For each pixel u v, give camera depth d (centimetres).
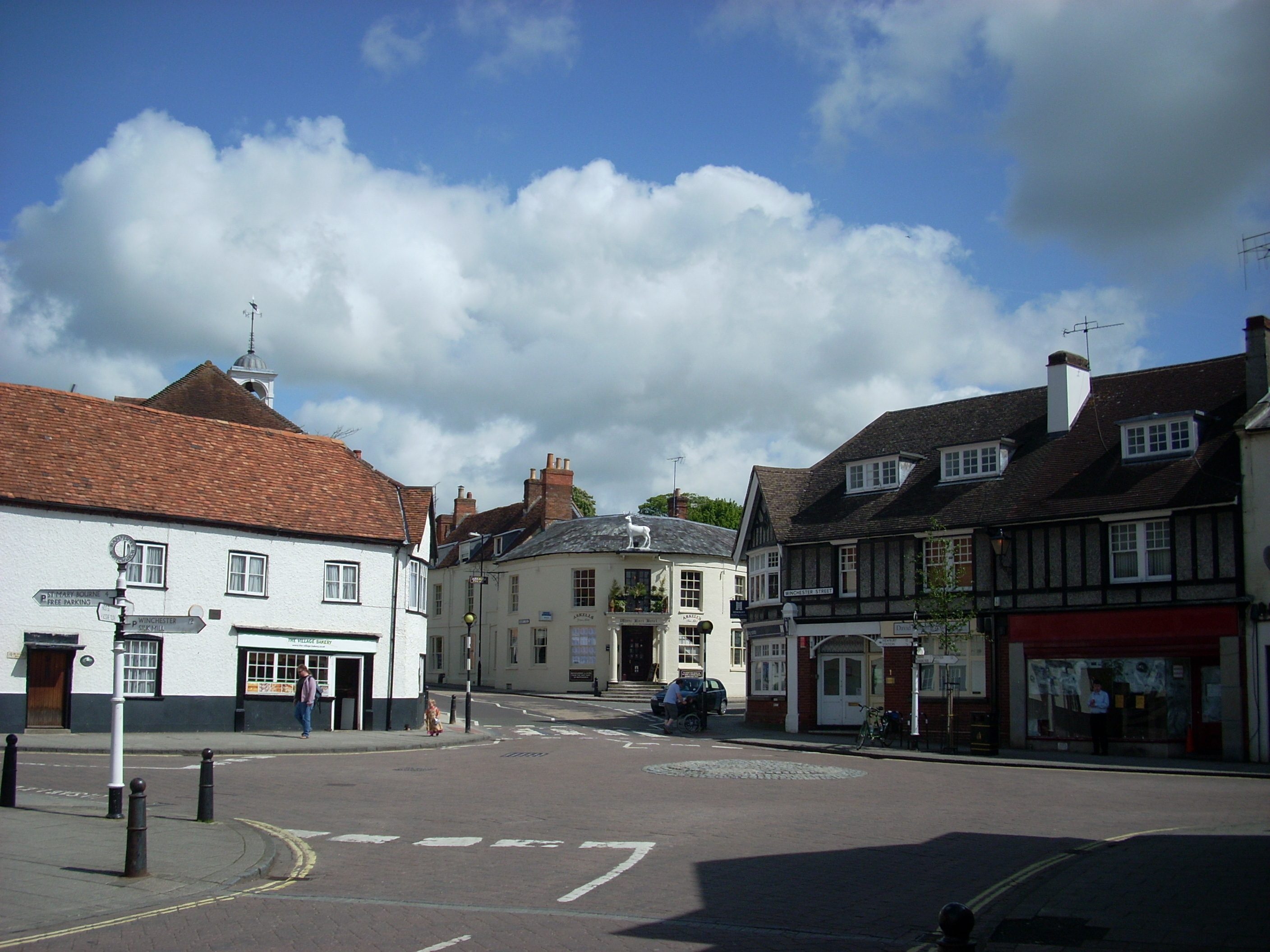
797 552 3459
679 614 5347
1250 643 2477
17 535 2612
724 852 1205
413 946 819
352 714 3095
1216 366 2947
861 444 3675
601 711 4209
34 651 2623
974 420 3431
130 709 2734
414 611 3366
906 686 3109
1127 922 864
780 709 3538
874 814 1498
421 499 3484
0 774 1513
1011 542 2923
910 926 883
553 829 1366
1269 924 852
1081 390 3147
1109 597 2714
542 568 5553
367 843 1267
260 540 3005
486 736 2953
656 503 8144
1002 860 1157
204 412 4031
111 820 1341
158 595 2806
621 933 859
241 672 2930
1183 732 2592
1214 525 2566
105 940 838
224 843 1216
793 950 811
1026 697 2844
